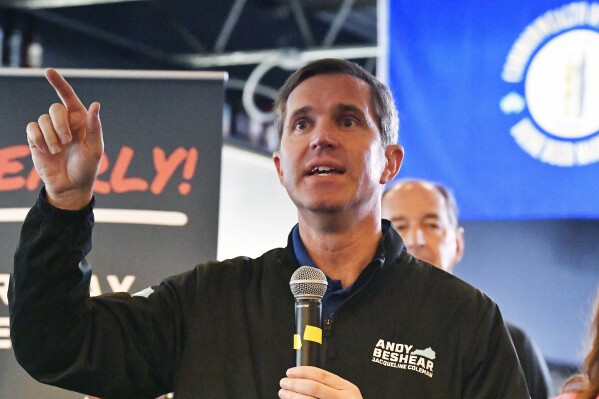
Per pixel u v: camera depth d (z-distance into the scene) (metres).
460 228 4.66
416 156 4.92
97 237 3.58
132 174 3.62
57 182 2.31
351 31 8.91
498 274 4.83
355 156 2.56
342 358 2.50
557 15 4.76
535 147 4.75
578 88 4.70
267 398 2.45
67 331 2.39
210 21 8.35
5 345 3.51
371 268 2.59
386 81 5.01
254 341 2.54
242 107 8.79
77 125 2.31
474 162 4.84
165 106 3.66
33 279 2.32
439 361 2.50
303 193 2.55
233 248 6.27
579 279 4.71
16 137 3.64
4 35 7.45
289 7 8.48
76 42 8.02
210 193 3.60
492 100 4.84
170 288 2.63
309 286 2.32
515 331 4.42
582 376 3.37
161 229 3.58
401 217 4.47
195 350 2.53
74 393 3.47
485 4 4.90
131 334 2.52
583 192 4.66
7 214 3.59
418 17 5.00
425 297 2.60
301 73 2.69
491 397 2.50
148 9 8.11
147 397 2.60
